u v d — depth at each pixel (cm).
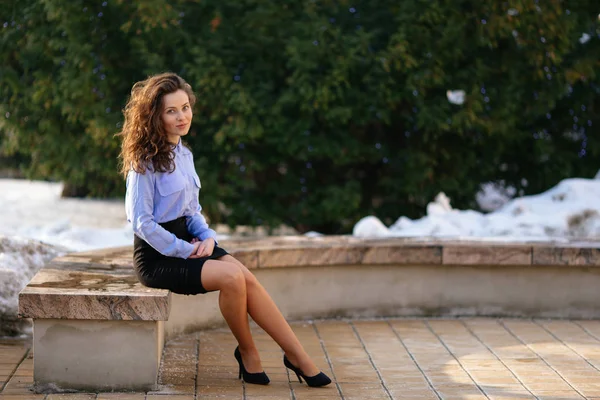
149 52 721
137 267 416
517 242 590
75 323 397
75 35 701
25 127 767
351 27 761
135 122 397
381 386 426
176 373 438
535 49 750
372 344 511
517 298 584
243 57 743
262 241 581
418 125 735
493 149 803
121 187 805
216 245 429
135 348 401
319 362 470
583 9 782
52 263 473
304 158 755
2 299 488
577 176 838
